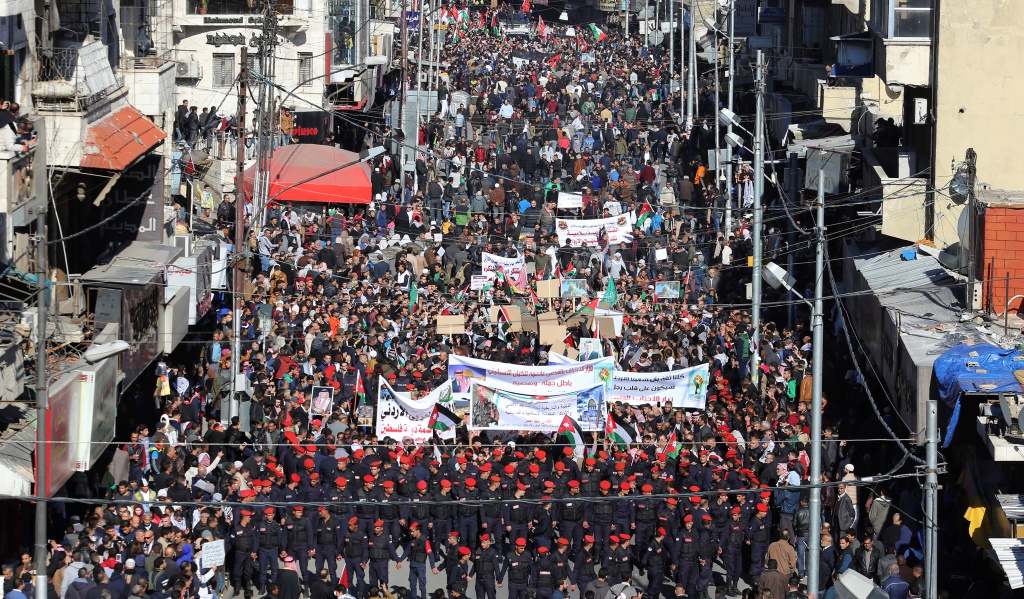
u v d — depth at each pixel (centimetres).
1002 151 6506
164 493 4978
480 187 10156
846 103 9756
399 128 11031
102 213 6419
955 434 4869
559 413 5678
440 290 7850
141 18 6862
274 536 4859
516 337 6781
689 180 10262
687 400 5828
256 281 7475
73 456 4612
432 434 5628
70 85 5419
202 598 4562
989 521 4559
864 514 5222
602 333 6719
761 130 7200
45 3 5491
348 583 4884
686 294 7800
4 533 4534
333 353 6356
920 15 6662
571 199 9469
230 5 10469
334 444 5144
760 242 7044
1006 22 6444
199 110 10431
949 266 6175
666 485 5106
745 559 5075
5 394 4362
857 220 7556
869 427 5647
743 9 13550
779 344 6744
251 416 5869
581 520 5075
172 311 5991
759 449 5278
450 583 4766
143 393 6112
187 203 7481
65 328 5175
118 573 4384
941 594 4438
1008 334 5094
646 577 5097
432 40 13438
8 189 4584
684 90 13975
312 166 9069
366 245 8519
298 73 10825
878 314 5856
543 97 13700
